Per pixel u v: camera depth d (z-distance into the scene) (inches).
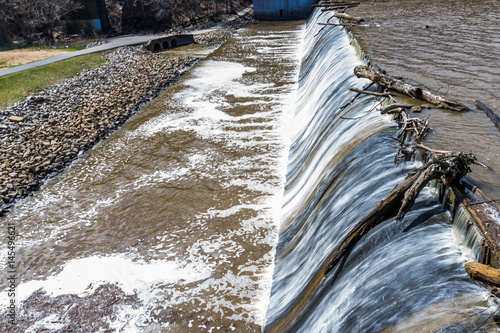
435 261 198.4
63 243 405.7
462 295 174.7
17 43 1461.6
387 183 271.7
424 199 240.8
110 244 397.7
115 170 538.6
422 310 176.9
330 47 731.4
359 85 470.6
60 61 1093.1
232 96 780.6
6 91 827.4
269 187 464.8
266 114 677.3
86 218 443.2
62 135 640.4
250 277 338.3
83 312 320.5
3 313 324.8
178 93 817.5
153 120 689.0
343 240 246.8
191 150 569.9
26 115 706.2
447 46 578.2
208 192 466.3
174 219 424.2
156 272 354.6
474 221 196.9
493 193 224.2
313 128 517.7
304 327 245.0
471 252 192.9
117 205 460.1
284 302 294.7
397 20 811.4
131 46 1307.8
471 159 231.1
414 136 304.7
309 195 386.3
